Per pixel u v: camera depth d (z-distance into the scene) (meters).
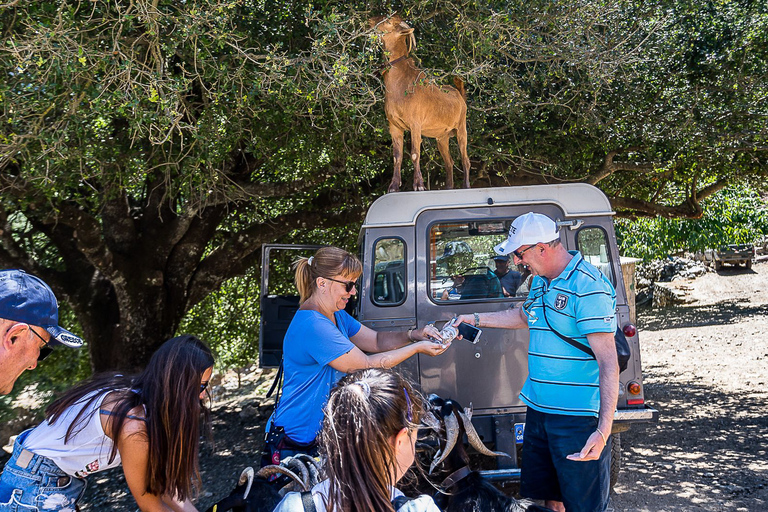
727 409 8.64
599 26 7.93
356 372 1.69
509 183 9.82
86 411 2.15
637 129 9.23
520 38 6.59
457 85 6.10
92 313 9.73
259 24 6.75
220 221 9.86
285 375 3.31
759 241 27.39
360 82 6.04
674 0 8.37
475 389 5.02
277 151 8.08
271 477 2.69
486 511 2.78
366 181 9.98
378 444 1.50
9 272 2.15
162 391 2.18
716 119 9.07
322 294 3.34
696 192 11.62
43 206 8.04
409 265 5.15
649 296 24.58
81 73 5.21
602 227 5.13
